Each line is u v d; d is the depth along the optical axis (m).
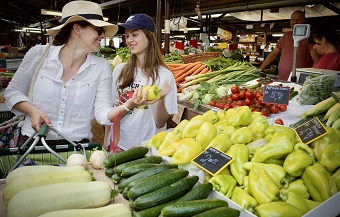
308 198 1.72
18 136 3.06
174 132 2.33
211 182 1.73
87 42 2.46
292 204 1.55
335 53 4.61
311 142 1.98
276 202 1.53
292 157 1.80
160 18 6.41
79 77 2.57
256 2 8.67
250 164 1.81
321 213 1.50
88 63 2.59
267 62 6.88
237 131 2.11
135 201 1.54
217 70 6.10
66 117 2.61
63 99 2.54
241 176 1.78
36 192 1.52
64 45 2.56
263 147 1.90
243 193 1.66
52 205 1.49
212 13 10.20
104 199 1.61
